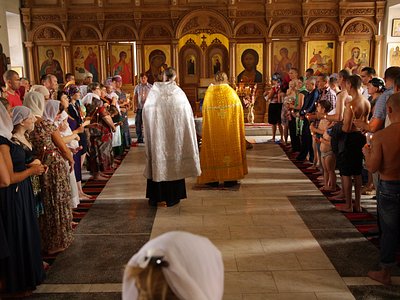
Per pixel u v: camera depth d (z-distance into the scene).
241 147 5.89
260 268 3.58
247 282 3.36
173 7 10.94
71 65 11.31
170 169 5.00
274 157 7.78
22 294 3.17
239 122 5.84
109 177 6.60
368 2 10.77
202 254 1.04
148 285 0.98
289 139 9.56
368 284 3.30
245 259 3.75
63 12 10.94
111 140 6.61
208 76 11.78
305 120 7.16
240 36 11.20
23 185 3.09
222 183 6.11
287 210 4.97
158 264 0.99
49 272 3.56
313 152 7.24
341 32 10.98
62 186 3.83
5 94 5.64
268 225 4.53
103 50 11.22
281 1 10.95
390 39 10.80
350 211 4.86
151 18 11.09
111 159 6.68
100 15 11.00
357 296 3.13
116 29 11.18
